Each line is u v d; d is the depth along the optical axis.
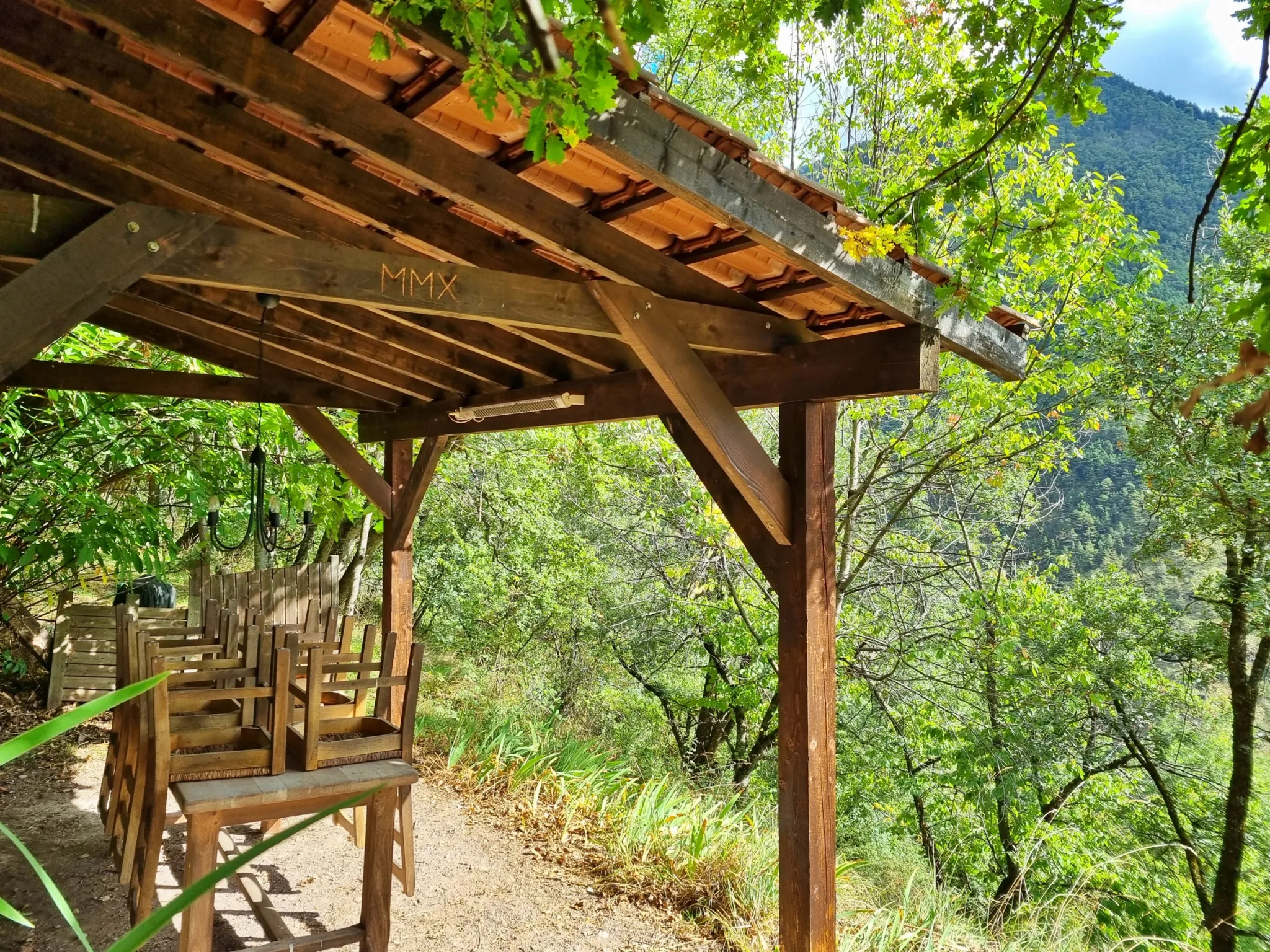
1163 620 9.71
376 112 2.19
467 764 5.90
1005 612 9.32
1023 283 8.20
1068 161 7.70
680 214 2.70
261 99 2.01
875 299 2.69
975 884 9.63
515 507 11.36
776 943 3.71
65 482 5.48
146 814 2.88
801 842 3.05
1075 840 9.34
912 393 2.85
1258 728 9.73
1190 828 10.36
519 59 1.51
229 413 6.34
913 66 8.09
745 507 3.31
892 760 9.59
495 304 2.51
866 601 10.02
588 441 10.09
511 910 3.94
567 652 12.73
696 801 5.26
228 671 2.96
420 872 4.27
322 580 4.82
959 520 10.01
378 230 3.10
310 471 6.91
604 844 4.69
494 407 4.54
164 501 7.61
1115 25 2.23
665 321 2.84
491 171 2.44
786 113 9.73
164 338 4.94
